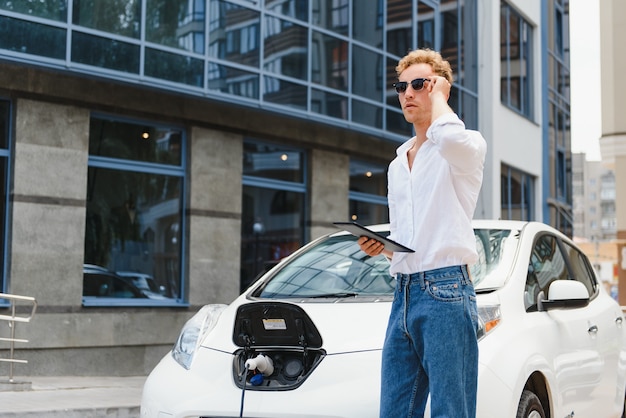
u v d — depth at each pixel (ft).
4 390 34.14
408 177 13.04
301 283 18.79
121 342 43.62
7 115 40.68
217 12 45.14
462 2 70.69
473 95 72.43
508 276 17.92
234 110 48.88
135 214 44.91
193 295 46.75
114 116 44.19
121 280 44.27
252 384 15.74
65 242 41.70
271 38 47.65
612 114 89.86
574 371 18.48
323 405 15.05
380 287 18.01
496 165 74.59
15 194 40.27
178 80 43.32
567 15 97.04
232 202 48.80
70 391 34.63
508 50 79.36
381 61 54.08
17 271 40.24
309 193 53.52
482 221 20.43
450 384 12.48
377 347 15.55
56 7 39.27
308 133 53.21
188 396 16.03
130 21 41.68
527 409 16.30
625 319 23.31
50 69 39.63
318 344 15.76
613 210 549.13
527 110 84.38
